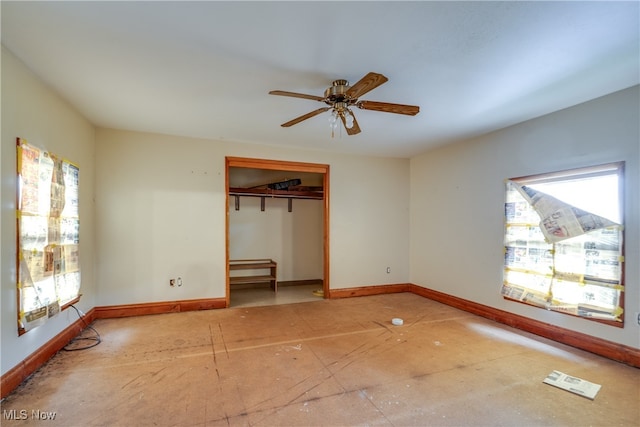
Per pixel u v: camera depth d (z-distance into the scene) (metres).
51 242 2.73
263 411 2.06
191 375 2.52
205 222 4.40
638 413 2.05
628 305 2.74
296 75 2.50
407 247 5.72
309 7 1.71
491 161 4.07
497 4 1.68
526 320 3.57
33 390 2.26
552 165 3.34
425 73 2.47
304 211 6.46
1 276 2.12
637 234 2.70
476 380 2.47
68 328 3.15
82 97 2.95
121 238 4.01
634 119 2.71
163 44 2.08
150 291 4.13
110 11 1.75
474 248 4.33
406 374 2.56
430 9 1.72
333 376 2.52
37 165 2.53
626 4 1.67
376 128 3.91
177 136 4.27
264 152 4.77
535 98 2.97
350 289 5.28
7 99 2.18
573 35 1.97
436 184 5.07
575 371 2.61
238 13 1.76
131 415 2.00
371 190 5.48
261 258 6.17
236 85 2.69
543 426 1.92
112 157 3.97
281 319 3.99
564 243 3.21
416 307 4.60
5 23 1.84
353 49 2.14
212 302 4.41
